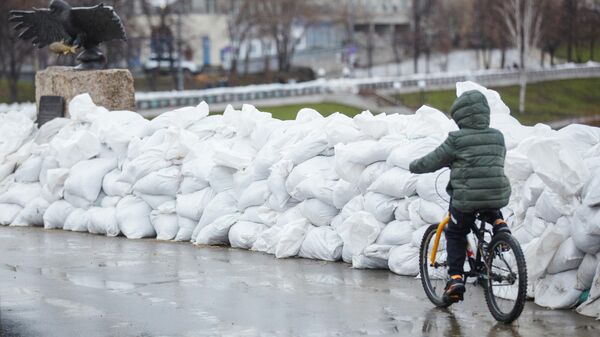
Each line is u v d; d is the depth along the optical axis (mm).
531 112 185750
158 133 33250
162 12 180375
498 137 20141
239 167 30172
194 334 19797
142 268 26812
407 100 174875
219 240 30562
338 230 27125
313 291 23547
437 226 21688
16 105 119125
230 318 21047
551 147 21562
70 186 34438
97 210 33906
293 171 28375
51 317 21281
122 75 43594
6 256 29078
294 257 28141
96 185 34125
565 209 21328
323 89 163625
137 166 32500
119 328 20312
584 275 20828
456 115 20250
